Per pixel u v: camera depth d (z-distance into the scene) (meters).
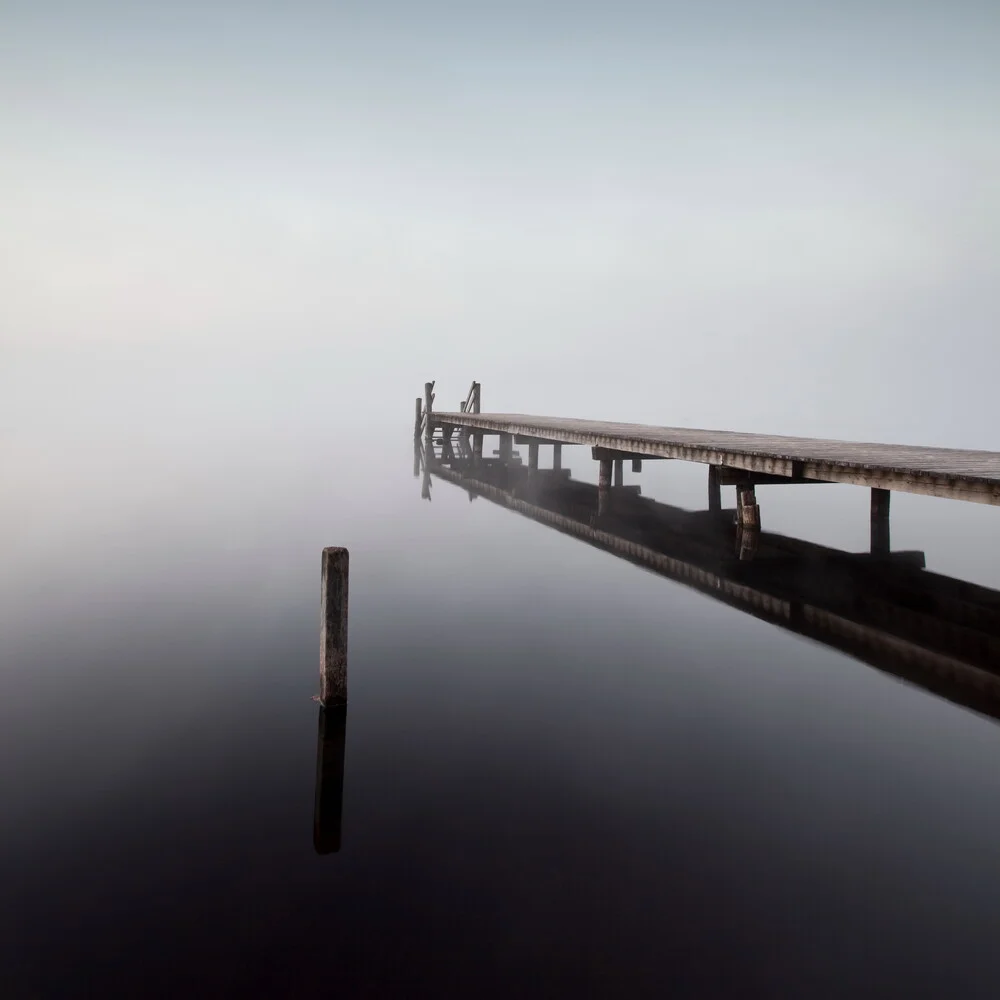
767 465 7.95
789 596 7.73
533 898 3.05
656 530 11.30
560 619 7.02
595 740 4.52
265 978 2.63
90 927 2.88
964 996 2.56
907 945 2.79
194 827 3.56
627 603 7.55
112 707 4.98
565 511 13.02
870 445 9.22
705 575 8.64
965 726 4.71
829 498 15.20
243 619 6.97
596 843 3.44
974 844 3.44
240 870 3.24
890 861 3.31
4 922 2.91
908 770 4.15
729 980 2.63
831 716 4.88
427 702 5.09
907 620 6.89
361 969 2.67
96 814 3.67
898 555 9.56
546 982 2.61
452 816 3.67
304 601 7.60
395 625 6.84
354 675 5.59
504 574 8.73
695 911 2.99
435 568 9.02
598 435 11.54
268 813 3.68
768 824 3.60
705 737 4.57
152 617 7.01
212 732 4.61
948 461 7.01
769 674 5.63
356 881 3.17
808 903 3.03
